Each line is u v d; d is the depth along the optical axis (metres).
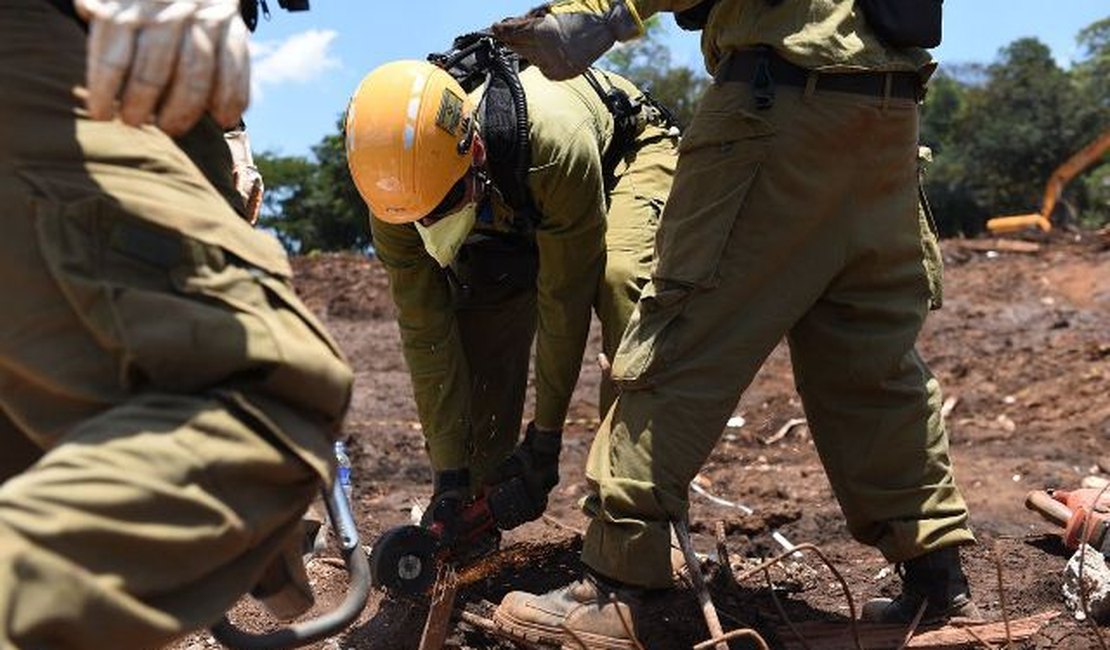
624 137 4.43
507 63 3.89
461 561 4.16
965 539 3.68
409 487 6.49
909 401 3.64
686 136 3.50
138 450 1.92
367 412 8.98
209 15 1.98
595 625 3.50
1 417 2.32
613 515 3.45
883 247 3.52
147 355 1.98
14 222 2.02
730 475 6.45
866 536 3.74
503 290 4.46
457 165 3.72
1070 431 7.68
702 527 5.17
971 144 36.72
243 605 4.16
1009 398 8.76
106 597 1.86
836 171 3.39
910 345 3.62
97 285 2.00
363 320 13.54
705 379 3.41
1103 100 37.25
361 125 3.71
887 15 3.40
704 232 3.40
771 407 8.62
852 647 3.60
